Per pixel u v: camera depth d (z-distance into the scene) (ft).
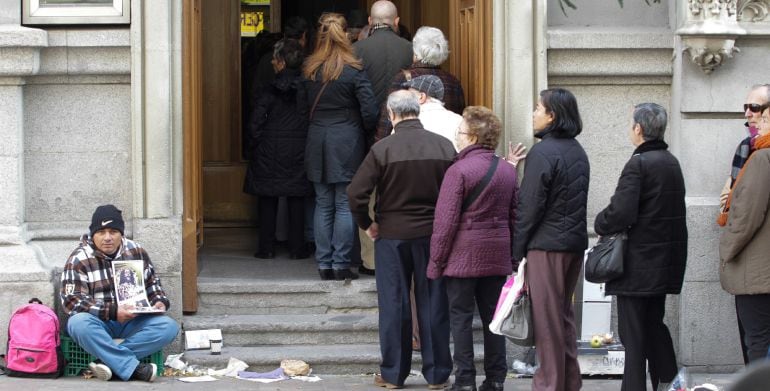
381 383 23.76
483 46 26.48
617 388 23.77
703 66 25.00
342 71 26.89
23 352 23.18
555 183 20.53
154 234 25.12
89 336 23.02
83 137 25.38
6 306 24.07
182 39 25.62
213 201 36.11
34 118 25.21
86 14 24.90
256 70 32.19
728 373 25.43
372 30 28.37
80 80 25.23
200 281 27.09
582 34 25.67
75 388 22.44
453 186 21.42
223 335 25.82
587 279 21.06
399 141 22.70
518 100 25.59
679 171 20.77
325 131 27.02
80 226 25.46
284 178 30.83
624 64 25.89
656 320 21.53
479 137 21.80
